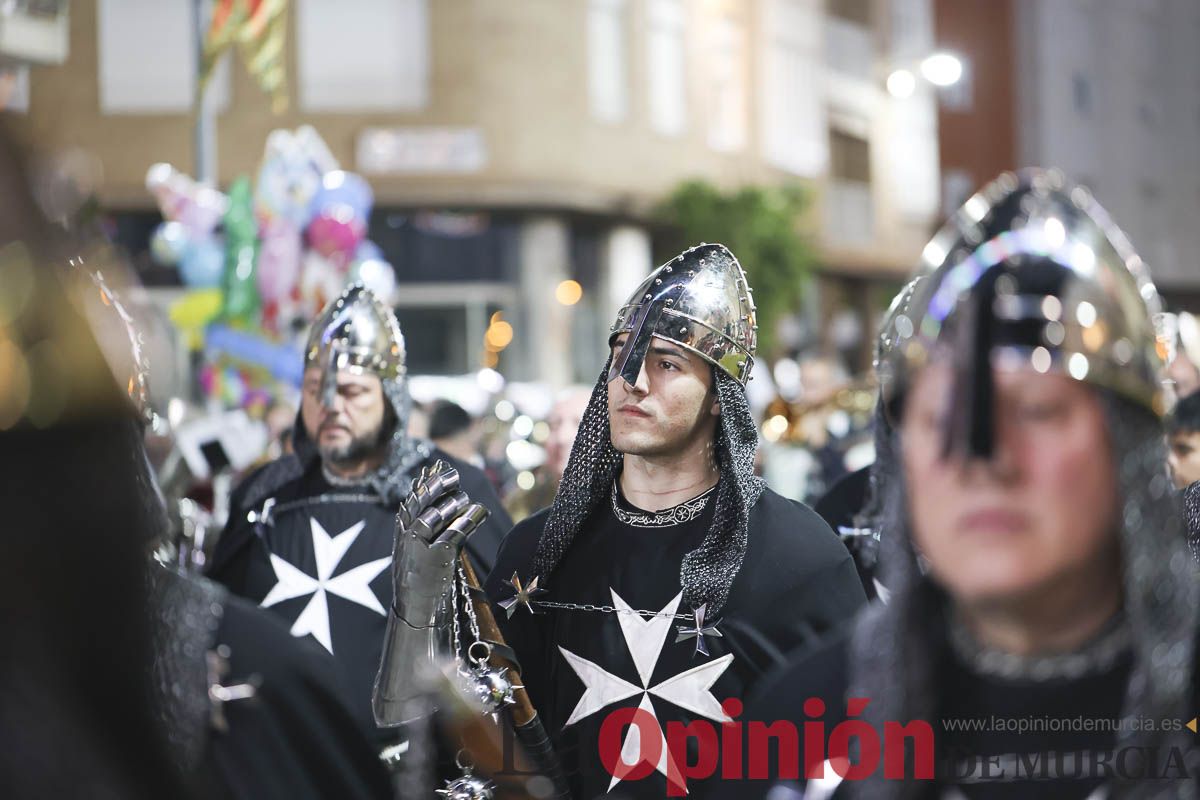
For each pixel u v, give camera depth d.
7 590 1.05
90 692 1.09
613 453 3.62
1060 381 1.50
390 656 3.14
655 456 3.50
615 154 26.03
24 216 1.06
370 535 4.58
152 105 24.08
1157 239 40.16
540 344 25.50
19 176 1.06
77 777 1.06
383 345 4.59
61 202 1.12
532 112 24.81
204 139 13.82
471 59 24.55
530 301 25.53
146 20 24.02
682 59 27.86
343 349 4.55
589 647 3.49
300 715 1.98
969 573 1.52
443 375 25.77
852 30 33.91
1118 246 1.60
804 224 31.38
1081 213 1.58
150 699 1.13
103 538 1.09
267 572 4.57
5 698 1.05
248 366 11.39
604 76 26.20
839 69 33.25
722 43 29.00
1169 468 1.58
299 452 4.69
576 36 25.17
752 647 3.41
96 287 1.36
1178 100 40.81
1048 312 1.50
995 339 1.50
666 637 3.44
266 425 8.93
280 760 1.95
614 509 3.60
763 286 26.77
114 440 1.10
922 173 36.12
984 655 1.67
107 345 1.36
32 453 1.06
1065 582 1.59
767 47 30.33
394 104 24.56
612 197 26.03
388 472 4.63
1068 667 1.64
